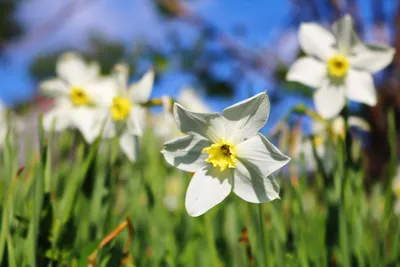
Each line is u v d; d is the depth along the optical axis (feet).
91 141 1.73
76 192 1.32
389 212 1.40
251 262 1.44
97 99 1.93
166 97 1.72
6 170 1.37
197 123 1.19
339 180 1.44
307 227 1.48
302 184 1.48
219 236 1.67
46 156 1.32
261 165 1.16
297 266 1.40
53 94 2.04
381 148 3.88
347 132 1.46
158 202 1.62
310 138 1.58
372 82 1.74
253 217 1.48
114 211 1.66
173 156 1.20
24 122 2.01
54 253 1.28
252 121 1.18
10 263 1.19
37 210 1.22
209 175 1.19
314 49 1.78
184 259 1.52
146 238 1.62
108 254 1.27
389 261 1.42
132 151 1.73
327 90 1.75
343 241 1.39
